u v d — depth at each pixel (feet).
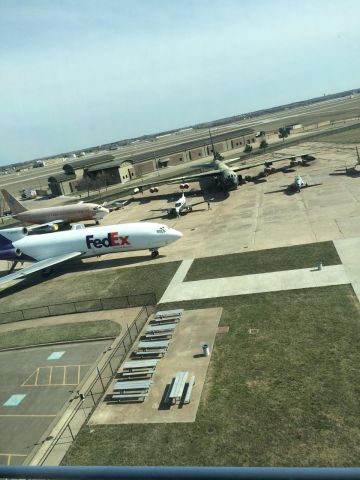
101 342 127.34
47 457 84.07
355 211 204.13
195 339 117.60
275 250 175.94
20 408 101.71
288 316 120.67
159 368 107.14
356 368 92.89
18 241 205.46
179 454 78.59
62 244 202.08
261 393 90.53
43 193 537.24
